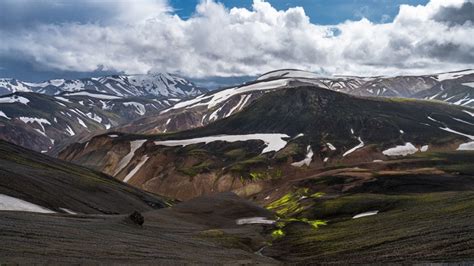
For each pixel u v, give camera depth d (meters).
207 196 133.12
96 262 42.75
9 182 90.94
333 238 80.75
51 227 55.81
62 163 170.25
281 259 70.00
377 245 65.62
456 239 57.91
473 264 45.59
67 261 41.25
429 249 56.03
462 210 77.62
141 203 136.25
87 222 67.88
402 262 51.69
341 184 172.75
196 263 50.47
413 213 88.38
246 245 82.94
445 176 176.62
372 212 111.81
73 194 108.75
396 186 161.00
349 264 55.22
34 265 37.75
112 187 141.50
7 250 41.41
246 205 127.19
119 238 59.22
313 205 133.00
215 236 85.62
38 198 89.75
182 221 103.12
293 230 99.50
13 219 55.47
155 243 61.62
